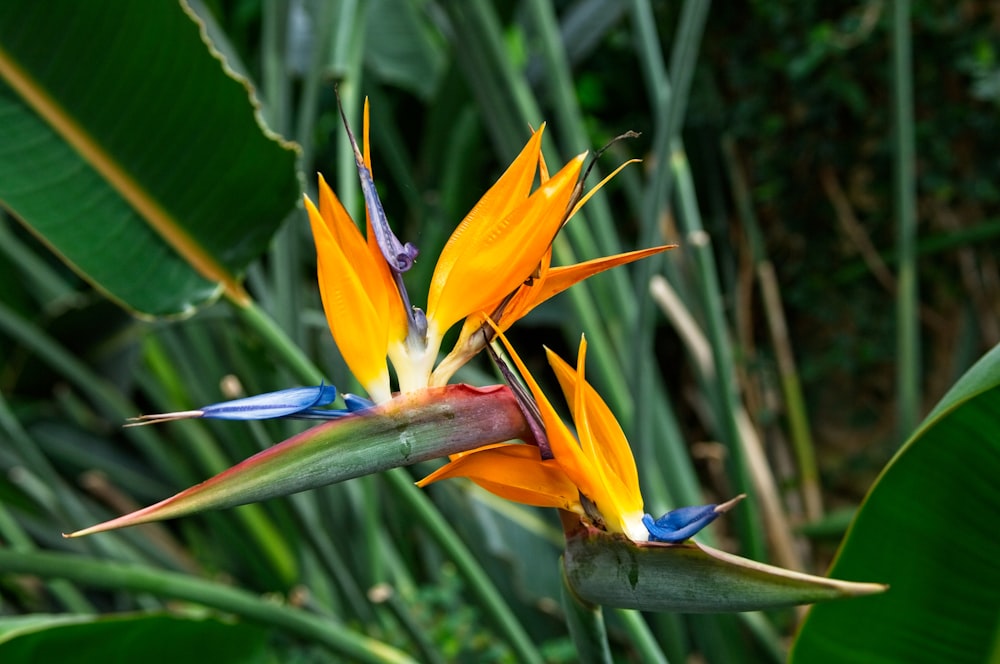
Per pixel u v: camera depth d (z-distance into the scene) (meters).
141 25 1.14
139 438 2.51
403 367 0.91
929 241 2.66
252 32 2.87
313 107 1.63
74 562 1.42
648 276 1.61
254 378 1.93
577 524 0.92
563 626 2.22
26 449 1.87
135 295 1.24
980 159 2.87
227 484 0.88
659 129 1.62
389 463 0.89
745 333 3.23
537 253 0.90
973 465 1.06
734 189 3.24
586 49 2.23
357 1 1.67
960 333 2.97
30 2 1.13
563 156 2.22
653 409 1.82
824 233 3.17
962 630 1.11
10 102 1.17
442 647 1.88
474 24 1.77
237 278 1.26
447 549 1.47
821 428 3.31
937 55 2.84
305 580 2.13
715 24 3.06
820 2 2.88
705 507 0.89
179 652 1.45
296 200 1.23
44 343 2.03
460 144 2.27
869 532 1.10
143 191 1.21
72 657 1.37
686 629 2.26
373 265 0.90
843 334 3.20
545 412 0.89
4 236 2.27
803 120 3.04
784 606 0.87
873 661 1.14
